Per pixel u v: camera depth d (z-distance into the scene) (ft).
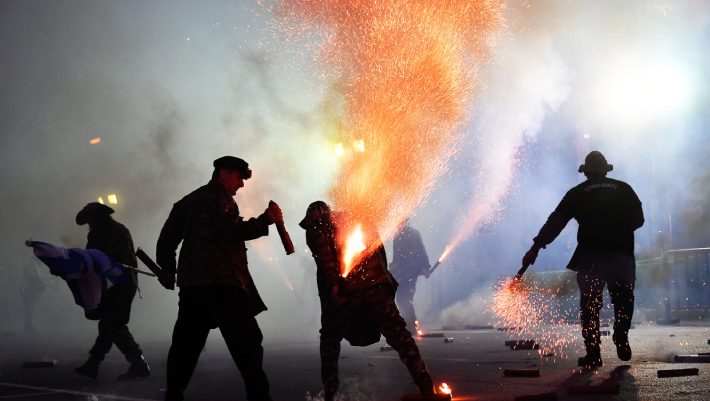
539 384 21.97
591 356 25.46
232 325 17.81
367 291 18.85
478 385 22.30
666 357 27.78
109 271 23.47
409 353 18.67
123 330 28.19
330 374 19.02
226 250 18.03
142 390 24.64
